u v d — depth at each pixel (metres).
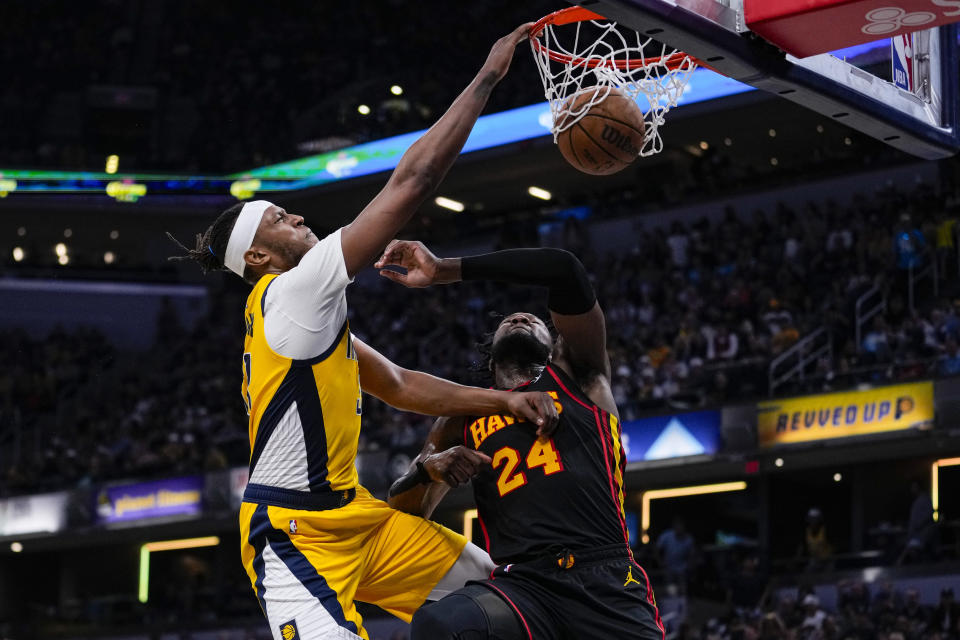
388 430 17.81
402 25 25.97
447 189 25.05
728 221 21.25
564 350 3.74
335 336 3.18
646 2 3.38
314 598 3.12
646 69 3.89
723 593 15.56
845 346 16.34
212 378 23.69
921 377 14.50
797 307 18.06
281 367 3.14
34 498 21.47
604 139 3.66
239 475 19.23
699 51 3.63
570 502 3.47
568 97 3.73
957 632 12.94
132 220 26.75
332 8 26.86
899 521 16.81
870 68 4.21
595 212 24.06
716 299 19.31
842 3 3.45
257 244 3.31
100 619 20.92
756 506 18.12
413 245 3.55
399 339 22.19
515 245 24.16
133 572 23.27
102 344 25.52
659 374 17.61
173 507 19.89
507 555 3.49
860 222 19.28
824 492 17.97
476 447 3.64
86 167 26.36
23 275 26.33
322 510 3.20
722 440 15.89
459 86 24.84
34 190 26.22
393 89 25.09
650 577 16.28
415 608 3.61
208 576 22.58
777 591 15.59
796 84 3.88
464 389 3.58
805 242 19.30
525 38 3.71
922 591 14.44
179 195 26.38
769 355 16.91
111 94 27.05
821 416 15.18
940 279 16.94
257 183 26.08
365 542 3.41
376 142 24.95
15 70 27.33
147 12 28.64
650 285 20.64
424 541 3.54
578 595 3.39
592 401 3.68
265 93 26.58
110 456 21.33
